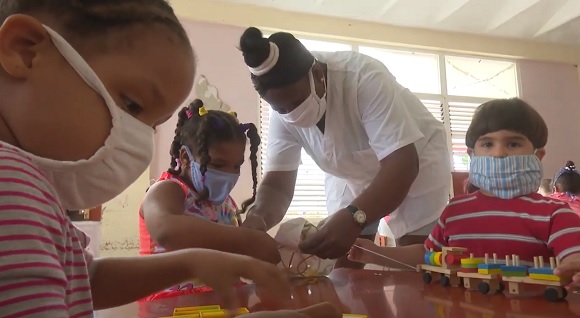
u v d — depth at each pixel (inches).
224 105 148.3
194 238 34.0
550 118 194.7
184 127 46.4
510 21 178.1
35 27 15.4
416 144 53.6
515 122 36.9
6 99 15.6
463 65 189.5
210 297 28.7
